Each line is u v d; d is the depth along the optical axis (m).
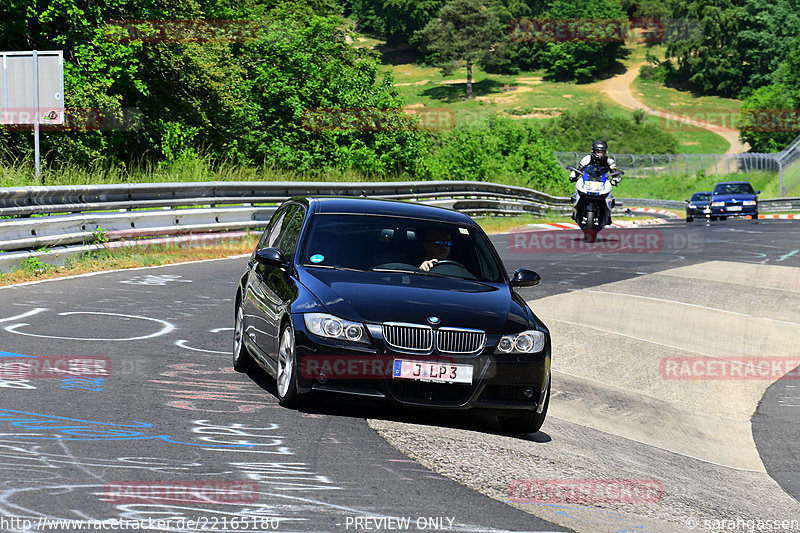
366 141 132.38
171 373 29.20
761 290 59.66
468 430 26.22
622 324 48.00
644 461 27.11
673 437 31.53
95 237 57.44
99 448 20.38
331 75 132.88
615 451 27.66
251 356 29.94
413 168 133.38
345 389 24.83
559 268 66.31
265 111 126.44
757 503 24.12
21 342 32.00
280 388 26.22
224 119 116.56
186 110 111.62
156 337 35.16
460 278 28.70
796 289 60.28
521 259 71.06
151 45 103.31
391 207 31.61
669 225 127.56
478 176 174.50
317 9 182.38
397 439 23.69
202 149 112.88
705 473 27.09
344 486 19.12
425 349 24.97
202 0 127.44
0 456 19.28
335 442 22.62
